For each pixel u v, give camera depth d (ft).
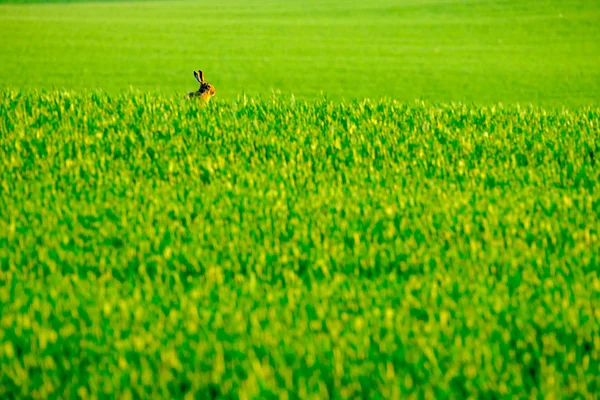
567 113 170.60
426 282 73.05
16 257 77.87
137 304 67.31
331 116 159.43
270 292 70.23
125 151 124.36
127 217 91.25
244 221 89.10
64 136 132.26
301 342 60.23
